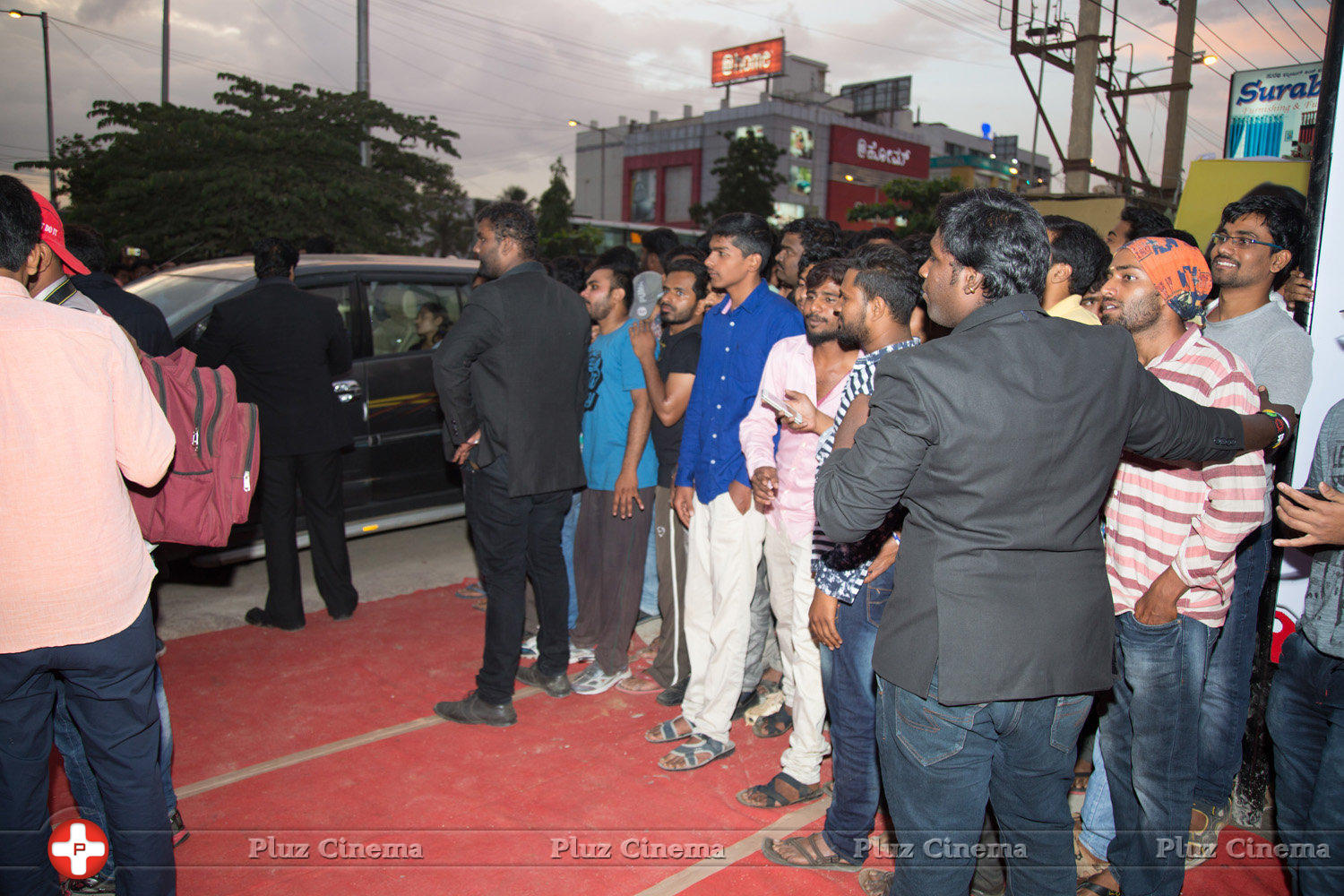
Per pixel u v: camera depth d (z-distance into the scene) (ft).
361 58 55.98
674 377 10.89
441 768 9.94
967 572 5.30
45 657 6.10
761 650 11.08
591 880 8.02
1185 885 8.13
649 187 251.39
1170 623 6.95
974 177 251.19
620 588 11.90
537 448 10.56
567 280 16.21
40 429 5.89
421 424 17.08
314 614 14.83
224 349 12.73
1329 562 6.36
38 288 7.14
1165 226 11.38
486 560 10.75
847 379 7.44
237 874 8.03
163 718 8.43
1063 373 5.24
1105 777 8.16
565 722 11.13
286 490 13.56
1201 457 5.97
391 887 7.87
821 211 232.32
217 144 50.11
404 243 56.18
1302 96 28.91
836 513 5.60
